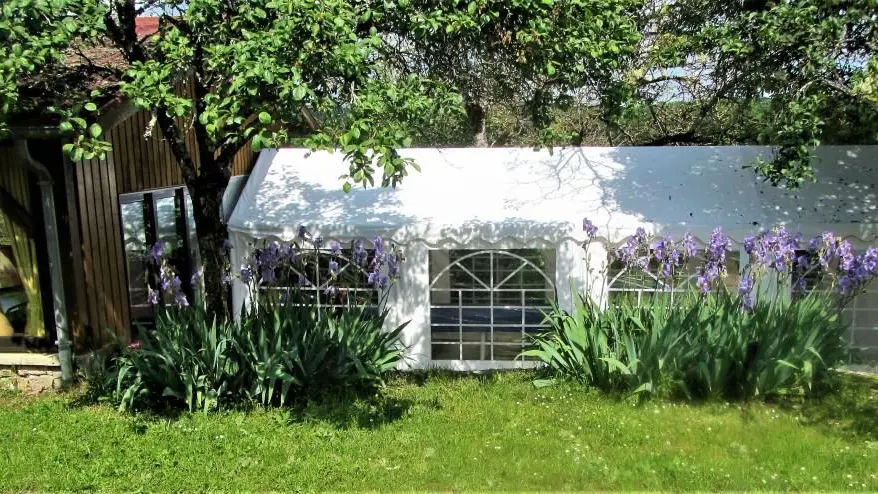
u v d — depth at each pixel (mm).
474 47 7547
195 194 7367
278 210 8961
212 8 5766
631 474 5188
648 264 7742
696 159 9805
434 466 5379
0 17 5395
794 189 8945
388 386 7789
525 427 6254
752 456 5531
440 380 8016
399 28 6871
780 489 4938
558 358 7438
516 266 8547
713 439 5883
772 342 6625
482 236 8375
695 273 8234
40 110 6535
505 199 9078
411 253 8500
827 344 7070
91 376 7715
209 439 5984
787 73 8031
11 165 7746
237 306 8812
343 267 8422
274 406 6852
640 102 9477
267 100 5473
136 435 6066
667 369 6805
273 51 5250
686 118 15859
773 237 7430
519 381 7824
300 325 7250
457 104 6598
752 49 7895
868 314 8562
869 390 7141
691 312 7008
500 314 8641
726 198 8883
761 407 6605
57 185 7527
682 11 12086
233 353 6855
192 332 7074
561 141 9234
